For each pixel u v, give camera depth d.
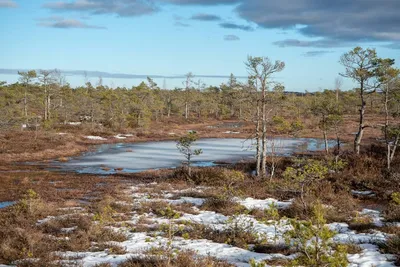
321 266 6.27
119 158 39.34
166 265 8.27
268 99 25.38
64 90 85.81
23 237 11.33
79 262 9.05
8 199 20.73
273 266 8.52
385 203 17.67
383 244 10.16
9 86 84.38
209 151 44.88
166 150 46.12
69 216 15.01
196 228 12.92
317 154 36.91
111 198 19.25
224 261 8.98
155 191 21.77
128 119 68.88
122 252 10.12
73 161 37.16
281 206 16.98
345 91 97.50
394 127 26.11
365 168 23.17
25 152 39.66
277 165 28.77
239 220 13.66
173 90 115.25
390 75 26.25
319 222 6.52
